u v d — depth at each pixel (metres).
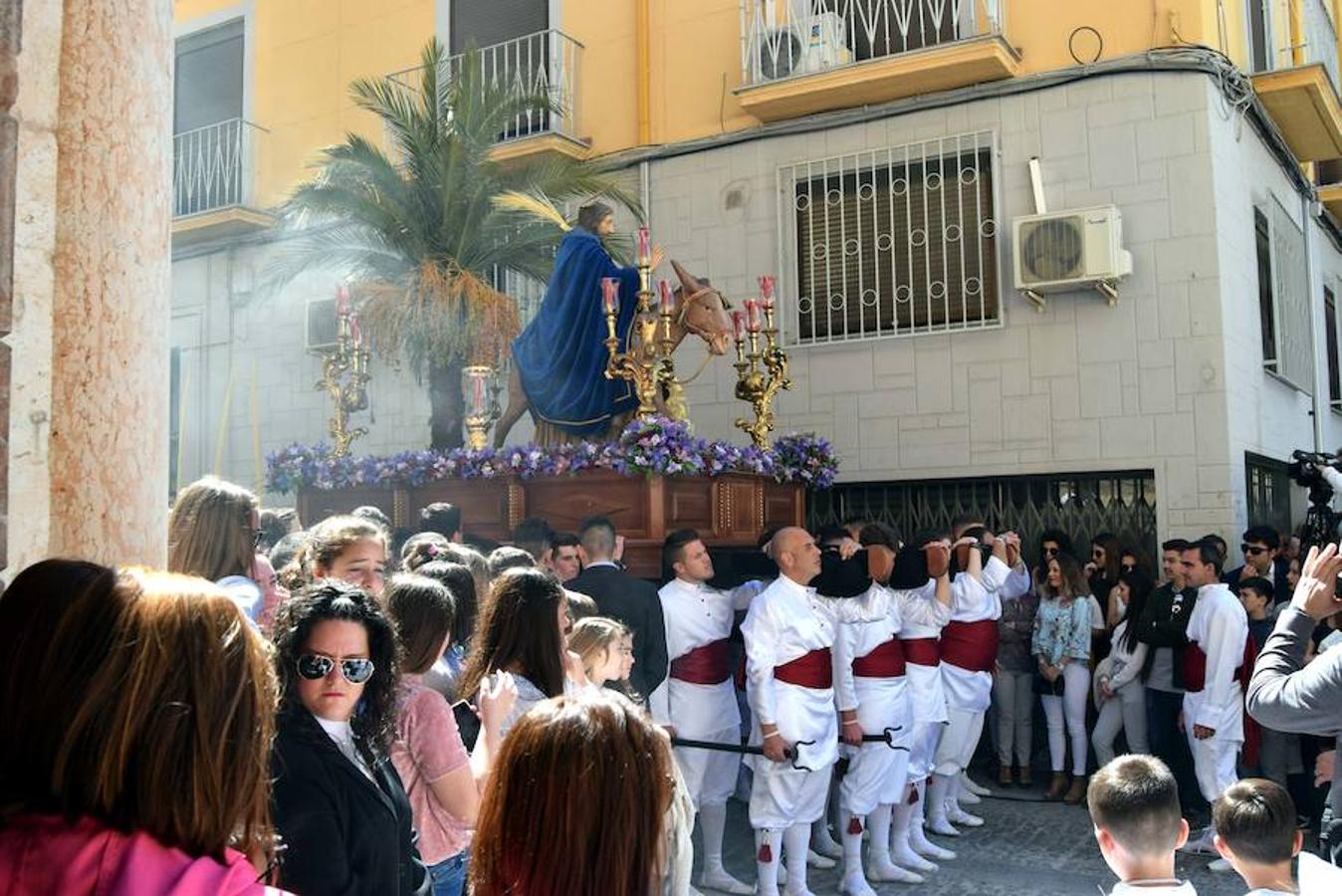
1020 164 9.73
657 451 7.05
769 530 7.48
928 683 6.80
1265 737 7.24
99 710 1.43
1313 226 12.63
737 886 6.22
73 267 2.74
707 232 11.02
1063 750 8.09
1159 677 7.57
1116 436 9.26
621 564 6.80
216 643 1.53
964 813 7.54
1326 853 3.20
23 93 2.66
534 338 8.59
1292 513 11.03
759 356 8.52
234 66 14.35
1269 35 10.80
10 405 2.57
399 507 8.19
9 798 1.43
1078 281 9.12
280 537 5.90
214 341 13.84
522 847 1.93
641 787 1.98
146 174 2.88
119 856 1.42
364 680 2.72
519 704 3.68
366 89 10.74
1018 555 7.93
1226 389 8.93
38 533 2.64
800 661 5.79
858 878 6.11
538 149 11.41
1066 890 6.18
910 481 10.04
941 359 9.92
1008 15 9.91
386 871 2.60
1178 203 9.17
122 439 2.80
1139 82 9.34
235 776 1.53
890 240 10.24
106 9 2.81
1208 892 6.23
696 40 11.27
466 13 12.75
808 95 10.21
